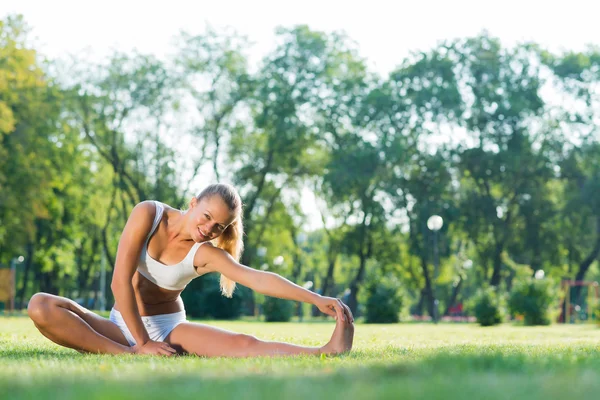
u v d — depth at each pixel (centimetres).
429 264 4794
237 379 273
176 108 4469
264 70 4522
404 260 4872
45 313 520
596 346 720
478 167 4512
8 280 4047
